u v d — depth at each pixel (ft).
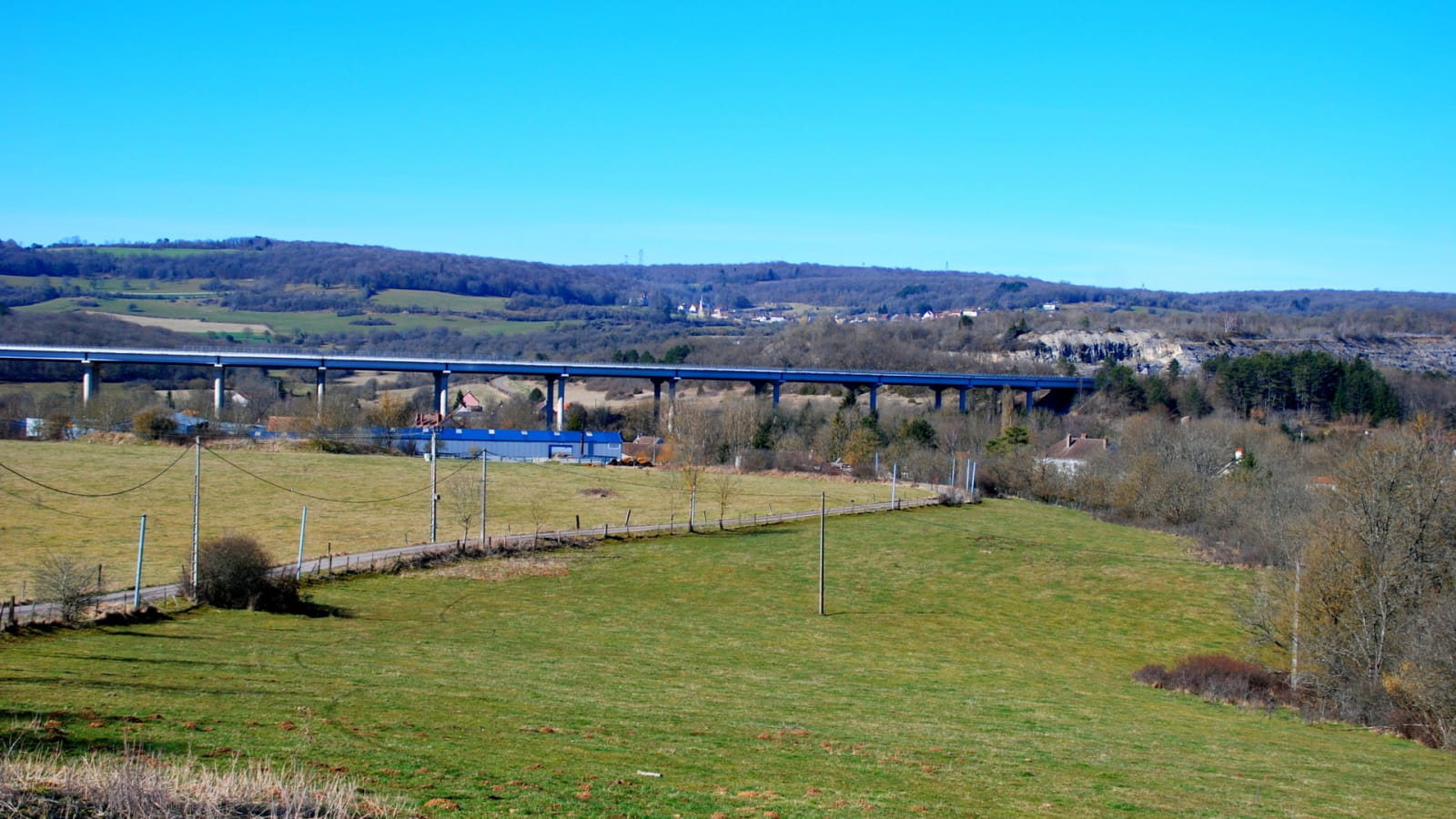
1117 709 147.64
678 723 113.50
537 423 548.31
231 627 157.07
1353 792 104.37
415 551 239.09
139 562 161.48
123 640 138.72
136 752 76.48
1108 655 192.95
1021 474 418.31
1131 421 460.14
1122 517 357.00
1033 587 247.70
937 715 132.26
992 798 87.71
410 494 323.16
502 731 100.58
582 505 331.98
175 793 62.49
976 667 174.50
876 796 83.87
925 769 98.07
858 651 182.19
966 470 405.39
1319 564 170.19
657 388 552.41
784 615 211.41
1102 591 245.24
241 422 442.50
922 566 265.34
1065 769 104.27
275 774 72.64
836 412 495.41
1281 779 108.27
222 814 60.18
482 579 225.15
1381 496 174.29
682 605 214.48
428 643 158.30
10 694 97.91
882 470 436.76
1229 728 140.77
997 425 503.20
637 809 73.05
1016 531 317.42
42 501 274.77
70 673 112.16
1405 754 131.44
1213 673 171.63
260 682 115.96
